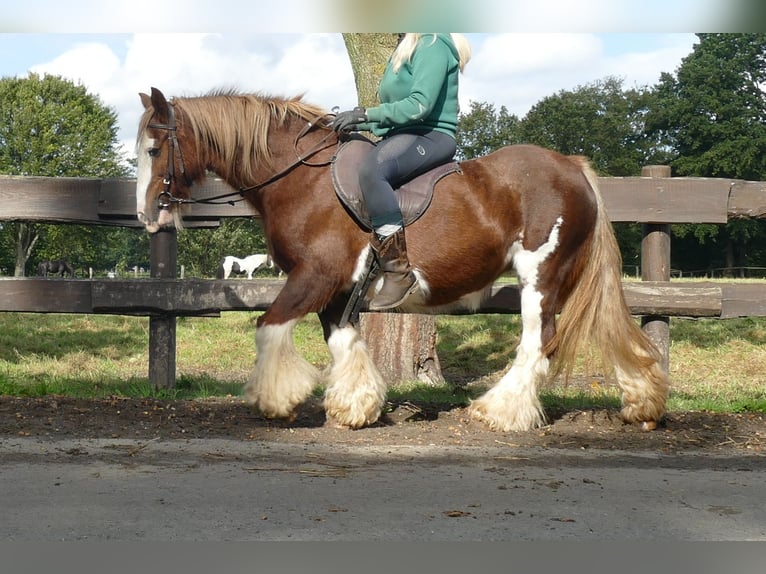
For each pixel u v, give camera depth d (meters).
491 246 5.61
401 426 5.97
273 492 4.23
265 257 26.75
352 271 5.51
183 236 39.88
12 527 3.64
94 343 12.83
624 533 3.70
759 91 62.28
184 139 5.55
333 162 5.54
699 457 5.27
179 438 5.47
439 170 5.59
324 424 5.97
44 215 7.31
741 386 9.39
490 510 3.99
